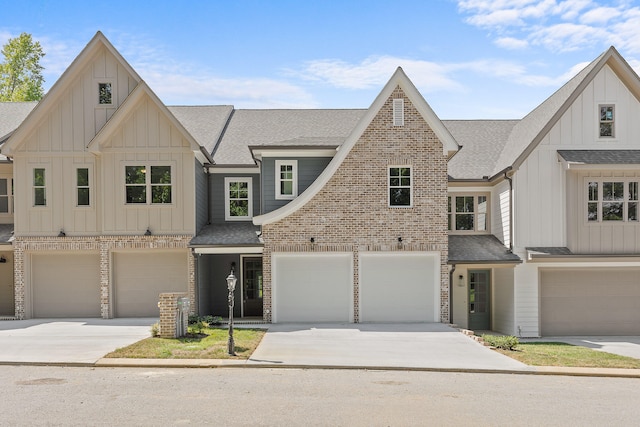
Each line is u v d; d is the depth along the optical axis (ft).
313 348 46.55
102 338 49.96
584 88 64.64
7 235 66.85
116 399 30.30
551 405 30.68
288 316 63.00
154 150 64.75
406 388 34.09
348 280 63.05
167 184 64.90
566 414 28.94
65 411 27.91
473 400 31.42
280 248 62.23
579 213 63.46
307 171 66.95
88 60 66.54
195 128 79.36
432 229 62.44
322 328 58.18
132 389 32.60
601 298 66.18
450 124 84.12
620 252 63.31
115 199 64.75
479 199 73.36
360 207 62.28
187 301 52.75
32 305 66.44
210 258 73.67
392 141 62.49
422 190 62.49
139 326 58.13
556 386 35.78
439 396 32.22
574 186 63.67
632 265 64.28
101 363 39.29
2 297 72.33
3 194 71.05
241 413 27.86
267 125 81.10
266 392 32.32
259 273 73.82
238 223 72.59
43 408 28.40
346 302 63.10
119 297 66.39
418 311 62.80
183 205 64.85
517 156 65.57
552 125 64.44
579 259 62.80
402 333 55.06
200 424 26.04
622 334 66.03
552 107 68.49
